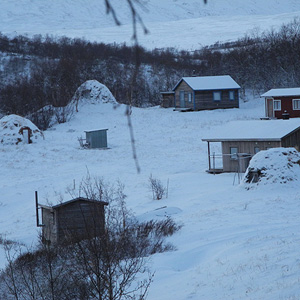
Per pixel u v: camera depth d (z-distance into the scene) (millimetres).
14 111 93562
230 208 33531
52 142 74250
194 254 23953
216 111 91688
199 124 81938
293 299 14945
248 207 33594
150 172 53469
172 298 17734
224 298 16781
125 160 61062
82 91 99125
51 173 55562
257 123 51531
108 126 85125
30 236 32781
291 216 30156
